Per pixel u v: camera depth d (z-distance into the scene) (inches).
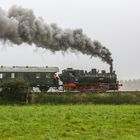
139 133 995.3
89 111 1465.3
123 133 991.0
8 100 1872.5
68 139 904.3
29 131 1008.9
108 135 960.9
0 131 1003.3
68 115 1328.7
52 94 1941.4
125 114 1382.9
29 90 1909.4
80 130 1040.8
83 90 2506.2
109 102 1958.7
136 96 1995.6
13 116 1291.8
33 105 1766.7
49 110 1488.7
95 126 1113.4
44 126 1088.2
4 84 1882.4
